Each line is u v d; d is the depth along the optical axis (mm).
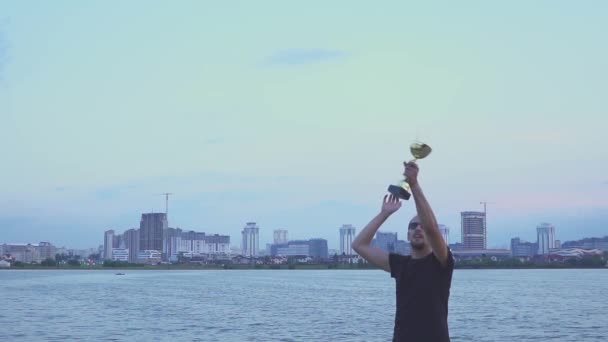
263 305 68188
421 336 8328
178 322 48625
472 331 43312
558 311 59969
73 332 41781
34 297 83812
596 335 41156
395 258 8773
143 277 190000
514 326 46406
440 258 8453
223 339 38281
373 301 75125
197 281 153125
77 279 166250
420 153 8367
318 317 52719
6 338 38719
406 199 8484
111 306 66375
